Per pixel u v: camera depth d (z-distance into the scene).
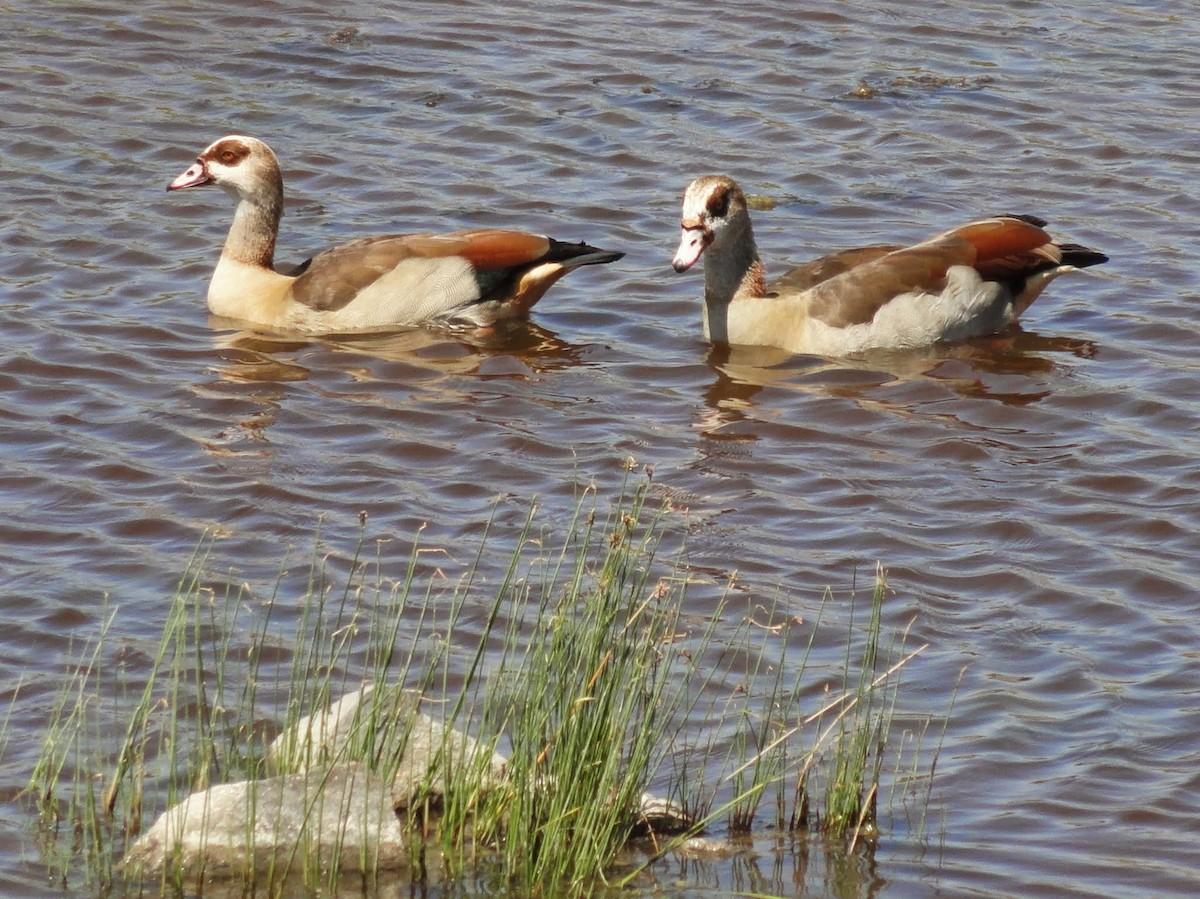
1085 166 21.95
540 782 9.34
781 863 9.39
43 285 18.25
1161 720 11.03
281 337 17.56
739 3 27.25
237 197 18.20
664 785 10.09
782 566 12.99
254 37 25.33
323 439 15.11
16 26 25.09
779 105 23.66
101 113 22.55
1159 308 18.41
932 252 17.80
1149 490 14.52
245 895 8.89
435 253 17.94
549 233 20.03
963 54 25.52
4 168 20.97
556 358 17.25
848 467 14.88
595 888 9.06
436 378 16.61
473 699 10.12
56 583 12.30
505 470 14.57
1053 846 9.66
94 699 10.71
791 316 17.58
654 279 19.20
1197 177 21.69
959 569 13.09
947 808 10.02
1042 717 11.04
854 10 27.11
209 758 9.80
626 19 26.59
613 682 9.52
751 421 15.80
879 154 22.27
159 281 18.62
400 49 25.11
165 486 14.06
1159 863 9.53
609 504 13.97
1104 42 26.12
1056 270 18.11
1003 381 16.83
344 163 21.56
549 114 23.09
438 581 12.41
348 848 9.16
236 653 11.30
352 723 9.98
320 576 12.49
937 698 11.24
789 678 11.35
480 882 9.06
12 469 14.26
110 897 8.82
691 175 21.56
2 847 9.20
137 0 26.34
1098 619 12.38
